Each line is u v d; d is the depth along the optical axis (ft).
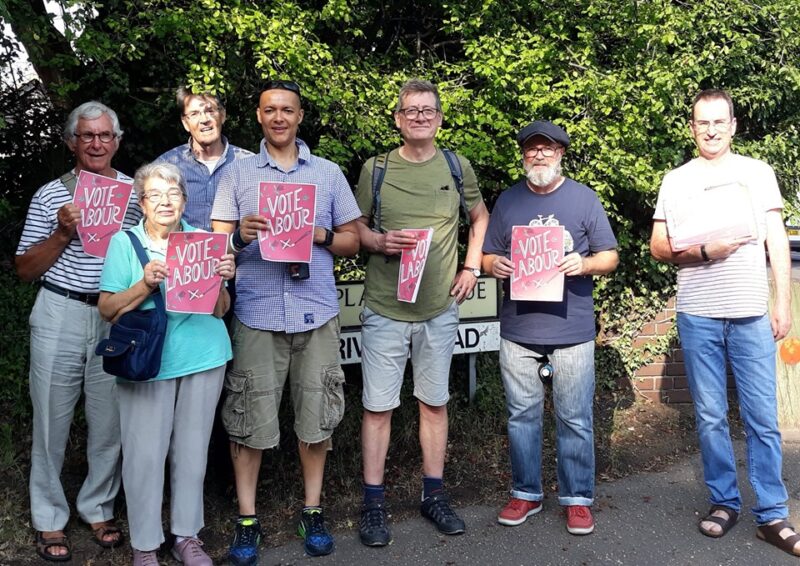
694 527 12.95
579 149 18.22
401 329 12.57
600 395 19.85
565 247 12.17
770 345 12.17
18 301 17.65
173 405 10.96
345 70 18.10
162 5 17.37
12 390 15.89
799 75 20.38
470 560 11.96
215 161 12.93
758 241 12.05
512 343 12.82
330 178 12.04
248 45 17.74
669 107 19.54
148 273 10.07
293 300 11.60
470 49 18.12
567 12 19.51
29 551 11.86
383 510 12.77
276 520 13.38
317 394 11.89
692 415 19.08
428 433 13.16
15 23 15.34
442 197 12.52
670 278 20.62
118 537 12.20
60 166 20.97
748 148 20.89
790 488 14.46
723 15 20.01
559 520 13.25
